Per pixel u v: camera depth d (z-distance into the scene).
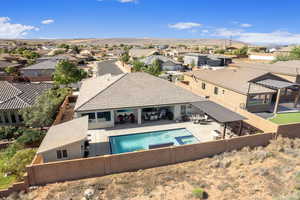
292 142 18.89
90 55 121.75
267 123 20.34
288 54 68.69
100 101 22.20
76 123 18.30
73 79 40.44
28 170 13.06
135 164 15.12
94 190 12.84
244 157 16.42
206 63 80.31
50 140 15.73
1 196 12.82
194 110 25.88
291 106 31.48
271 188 12.73
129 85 25.14
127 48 164.38
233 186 13.08
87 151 17.42
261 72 31.41
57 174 13.67
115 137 20.81
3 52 108.12
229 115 20.36
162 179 13.93
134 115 23.95
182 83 42.12
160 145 17.69
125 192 12.69
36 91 27.97
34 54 93.19
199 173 14.67
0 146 18.83
